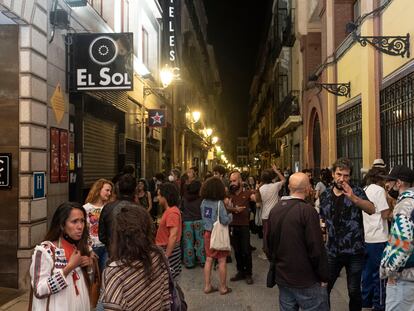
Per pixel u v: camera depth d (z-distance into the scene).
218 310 6.29
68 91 8.50
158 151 19.81
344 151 12.25
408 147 7.70
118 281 2.62
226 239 7.06
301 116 18.91
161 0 19.92
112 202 5.21
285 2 24.42
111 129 12.37
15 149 6.86
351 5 12.88
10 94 6.89
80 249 3.45
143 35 16.42
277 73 27.42
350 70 11.38
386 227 5.73
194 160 36.25
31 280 3.23
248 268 7.82
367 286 5.92
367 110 9.32
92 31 10.10
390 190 5.33
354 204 4.92
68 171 8.48
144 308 2.65
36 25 7.06
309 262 4.17
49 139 7.61
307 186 4.40
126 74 8.45
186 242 9.11
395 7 8.19
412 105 7.51
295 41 20.92
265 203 8.67
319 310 4.19
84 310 3.35
